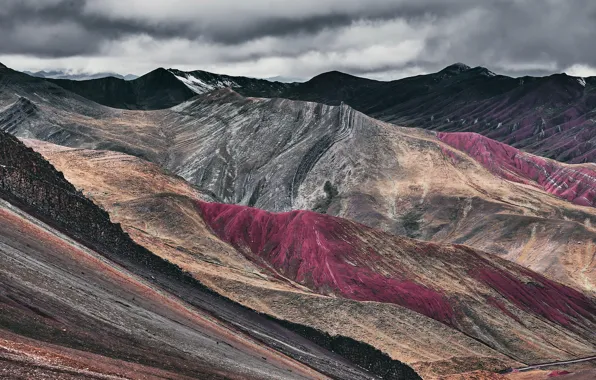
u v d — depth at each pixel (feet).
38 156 337.72
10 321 150.41
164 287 317.42
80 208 329.52
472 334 494.59
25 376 124.26
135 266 328.49
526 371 437.99
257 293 406.62
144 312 228.63
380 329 413.39
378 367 371.35
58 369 134.92
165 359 187.52
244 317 354.33
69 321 171.94
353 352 377.50
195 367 195.83
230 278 414.00
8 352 132.26
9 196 288.92
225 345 254.68
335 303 418.72
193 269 397.19
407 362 387.34
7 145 318.04
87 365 147.13
